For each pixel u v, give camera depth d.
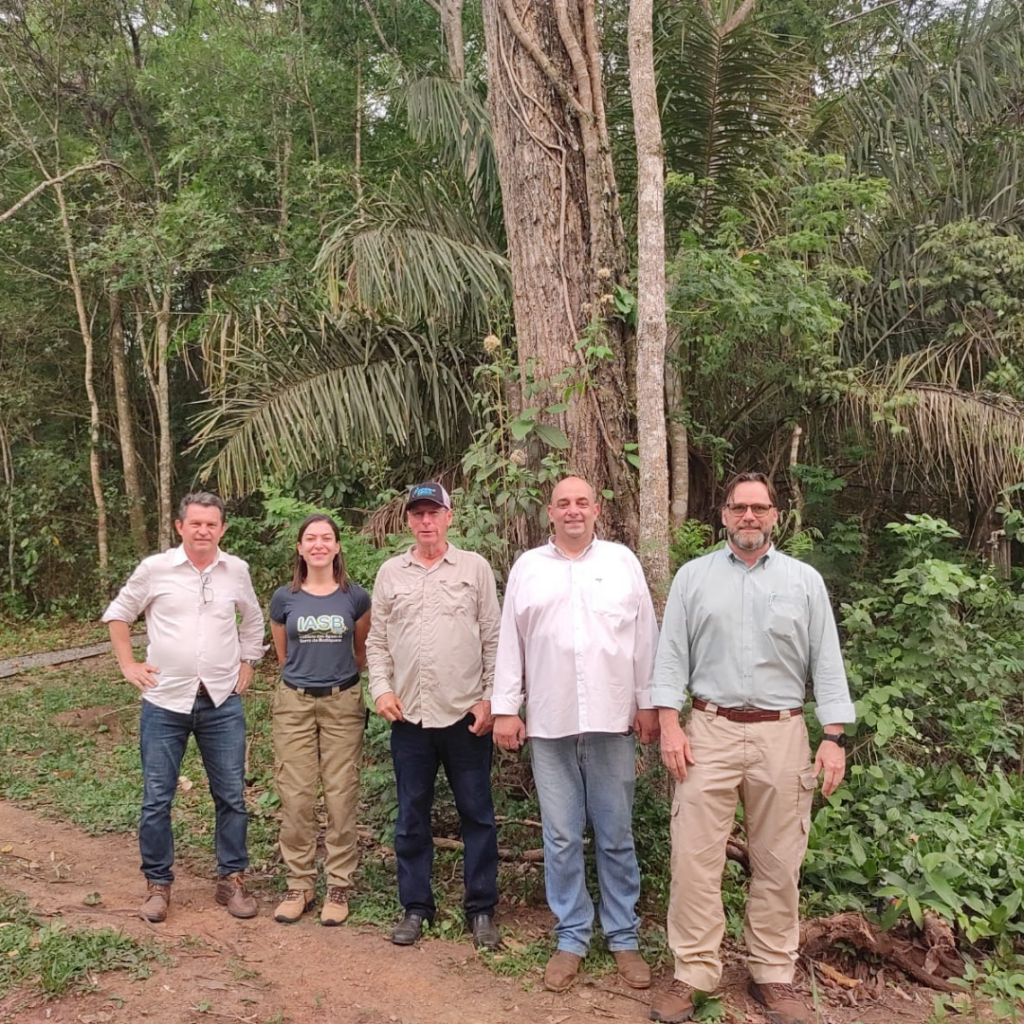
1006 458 6.14
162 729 3.68
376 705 3.59
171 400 13.76
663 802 4.12
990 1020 3.25
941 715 5.02
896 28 8.09
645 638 3.41
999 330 6.65
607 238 4.63
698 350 6.00
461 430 6.59
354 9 11.88
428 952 3.49
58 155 11.37
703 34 6.14
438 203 6.57
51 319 12.62
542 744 3.37
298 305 8.12
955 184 7.45
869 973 3.53
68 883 4.04
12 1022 2.86
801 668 3.17
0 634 11.12
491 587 3.66
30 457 12.24
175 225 10.13
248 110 11.07
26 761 5.98
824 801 4.44
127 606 3.72
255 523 9.76
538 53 4.62
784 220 6.52
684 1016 3.07
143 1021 2.90
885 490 7.60
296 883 3.79
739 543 3.12
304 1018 3.01
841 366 7.12
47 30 11.78
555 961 3.31
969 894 3.83
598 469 4.59
